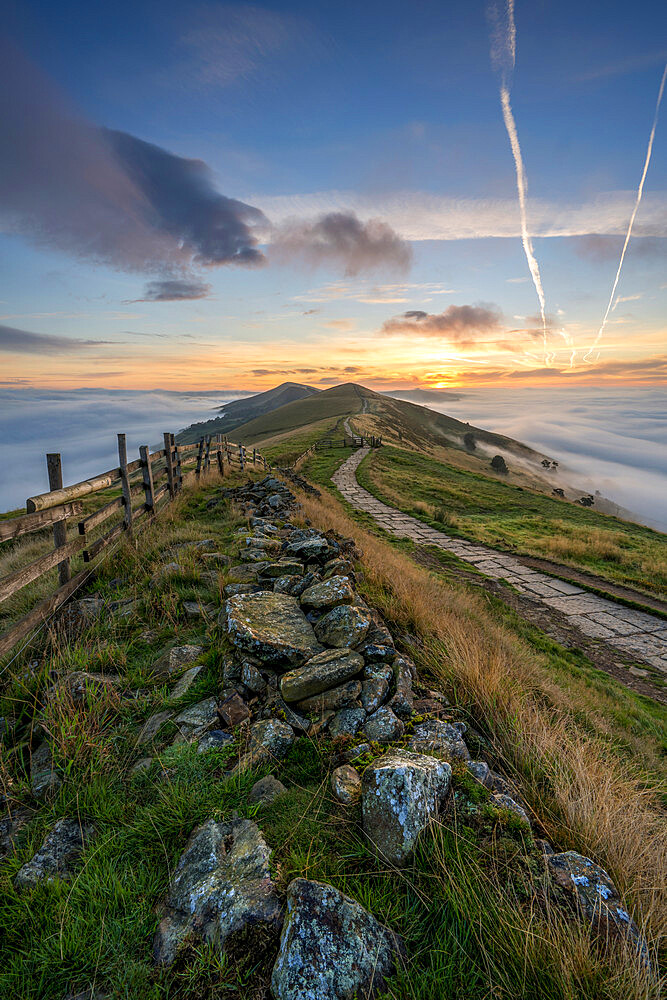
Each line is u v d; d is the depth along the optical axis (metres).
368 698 3.46
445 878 2.11
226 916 1.89
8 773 2.90
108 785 2.77
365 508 21.39
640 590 12.67
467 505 25.91
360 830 2.40
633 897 2.13
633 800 2.97
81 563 6.20
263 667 3.77
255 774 2.77
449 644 4.70
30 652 4.38
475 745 3.28
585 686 7.14
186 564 6.03
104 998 1.73
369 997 1.66
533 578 13.41
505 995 1.71
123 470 7.21
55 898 2.10
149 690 3.73
